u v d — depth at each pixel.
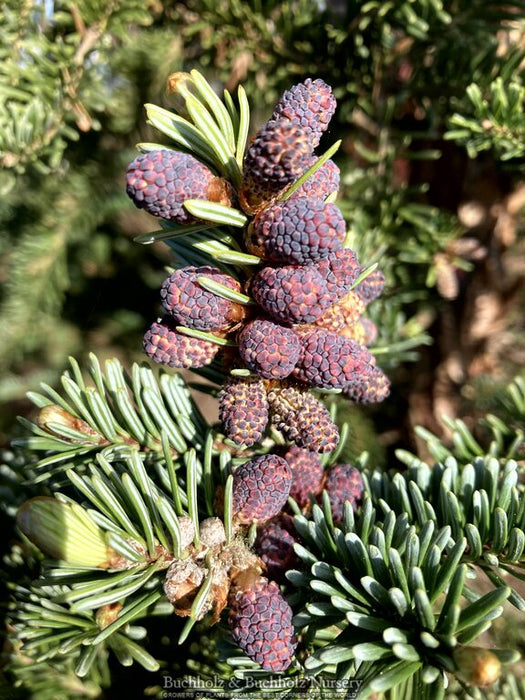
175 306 0.09
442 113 0.16
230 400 0.09
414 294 0.17
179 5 0.17
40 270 0.22
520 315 0.19
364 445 0.16
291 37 0.16
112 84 0.18
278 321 0.09
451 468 0.10
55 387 0.25
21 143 0.15
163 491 0.10
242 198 0.09
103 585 0.08
